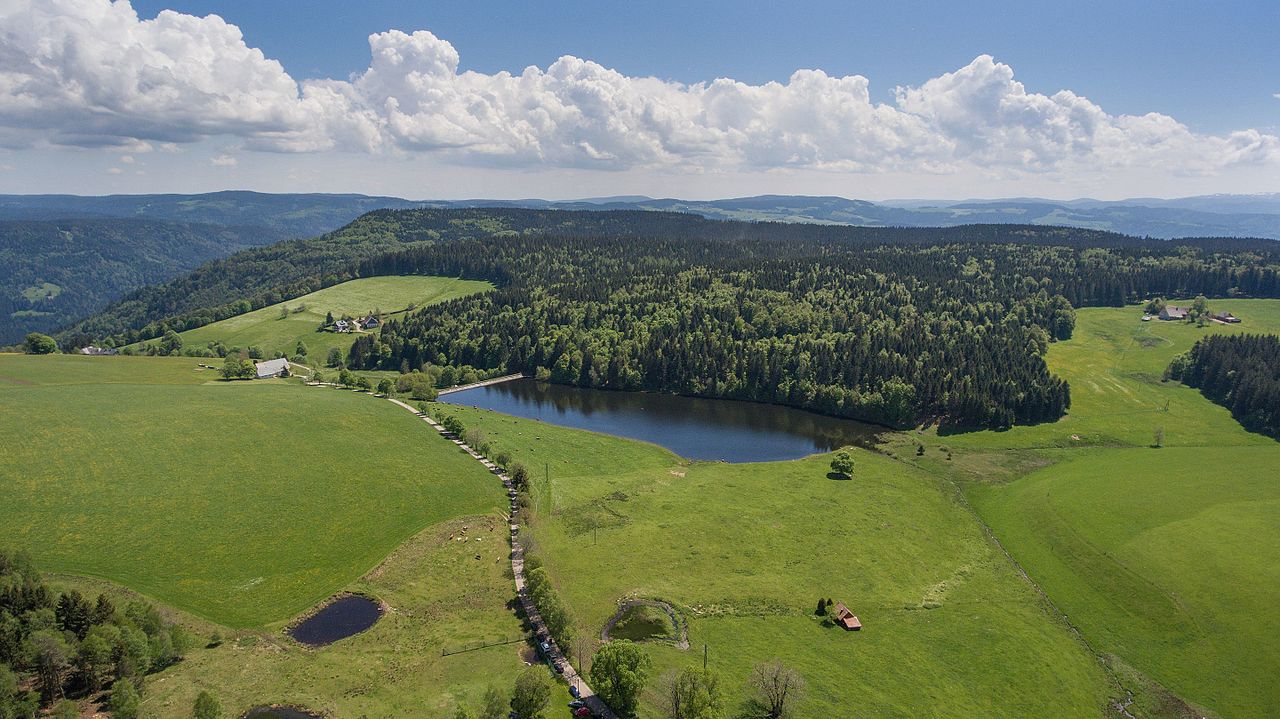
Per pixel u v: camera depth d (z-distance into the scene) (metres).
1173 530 109.00
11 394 142.25
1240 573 96.31
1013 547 110.06
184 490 107.94
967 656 80.31
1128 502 120.44
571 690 70.25
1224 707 74.31
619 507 119.44
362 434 141.75
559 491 125.62
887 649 80.88
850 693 72.06
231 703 65.19
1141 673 80.00
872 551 105.44
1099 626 89.06
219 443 126.25
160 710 62.72
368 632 78.88
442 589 89.38
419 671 72.06
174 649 70.88
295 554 95.25
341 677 70.38
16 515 94.56
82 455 113.75
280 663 72.31
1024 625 87.62
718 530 110.75
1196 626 87.00
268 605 83.56
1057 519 115.94
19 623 63.72
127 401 144.00
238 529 99.50
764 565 99.94
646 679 67.94
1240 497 120.75
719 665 76.12
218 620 79.12
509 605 86.38
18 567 75.38
